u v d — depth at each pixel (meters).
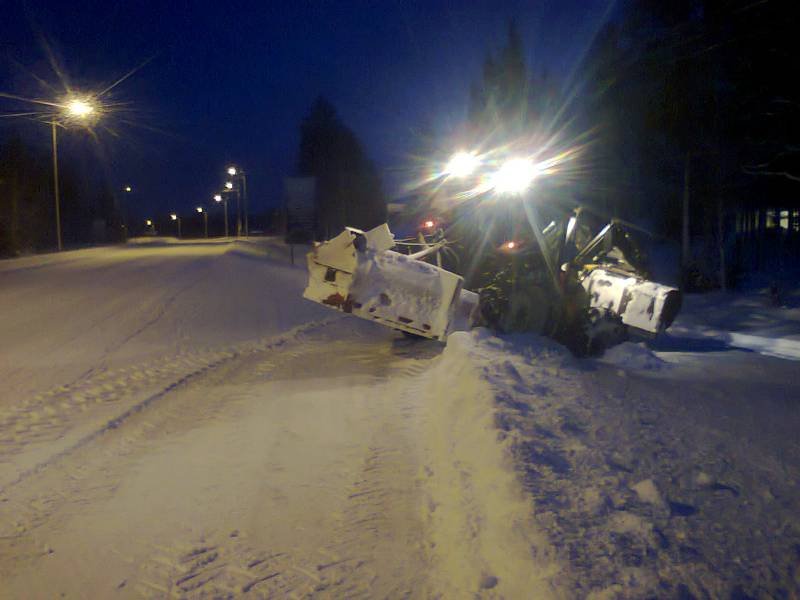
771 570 4.01
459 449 6.26
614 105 21.22
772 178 20.67
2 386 10.05
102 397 9.30
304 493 5.84
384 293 10.09
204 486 6.05
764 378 8.76
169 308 17.72
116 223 103.94
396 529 5.14
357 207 53.62
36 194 65.62
